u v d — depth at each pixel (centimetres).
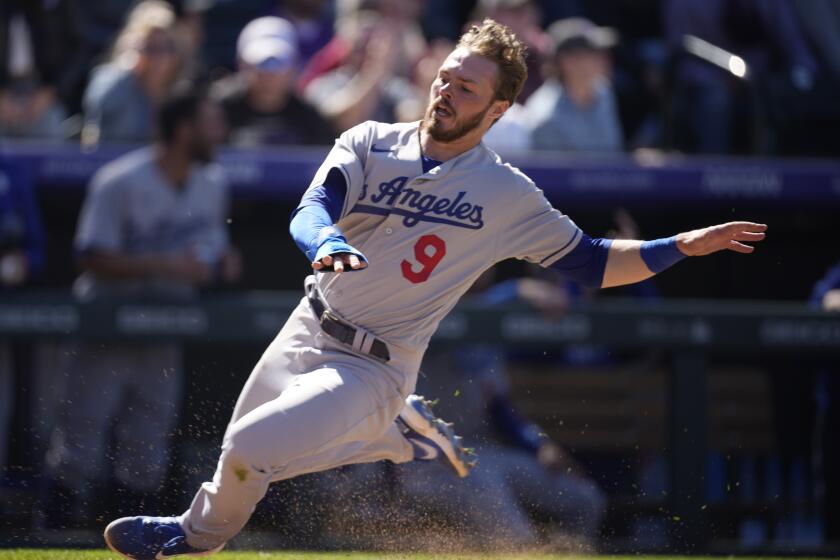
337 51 2992
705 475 2392
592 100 2872
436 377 2452
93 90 2781
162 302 2403
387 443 1498
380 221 1340
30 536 2019
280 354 1394
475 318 2398
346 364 1353
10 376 2497
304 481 2011
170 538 1362
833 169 2795
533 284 2500
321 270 1189
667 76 2942
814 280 2902
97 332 2397
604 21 3506
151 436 2408
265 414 1291
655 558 2022
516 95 1352
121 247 2523
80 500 2333
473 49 1334
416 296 1353
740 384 2780
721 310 2420
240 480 1290
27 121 2864
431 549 1981
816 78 3184
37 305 2391
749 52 3231
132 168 2528
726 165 2773
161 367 2425
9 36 2886
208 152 2558
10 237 2519
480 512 2131
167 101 2538
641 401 2725
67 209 2730
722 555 2219
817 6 3197
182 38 2997
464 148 1355
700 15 3225
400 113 2797
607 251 1398
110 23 3406
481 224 1352
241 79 2833
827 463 2564
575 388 2706
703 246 1367
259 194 2677
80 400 2411
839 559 2167
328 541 1980
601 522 2447
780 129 3011
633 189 2745
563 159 2738
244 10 3456
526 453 2459
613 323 2411
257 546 1966
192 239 2547
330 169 1315
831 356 2448
